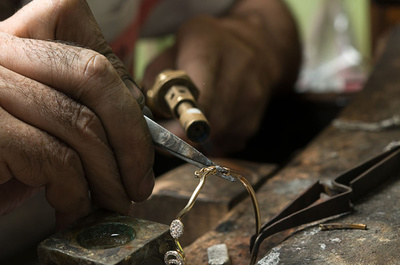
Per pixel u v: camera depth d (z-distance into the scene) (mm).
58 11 721
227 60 1535
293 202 740
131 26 1632
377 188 827
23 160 661
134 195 740
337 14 2711
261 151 1641
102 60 667
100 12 1421
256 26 1894
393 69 1684
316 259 642
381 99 1398
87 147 682
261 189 945
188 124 739
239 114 1569
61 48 683
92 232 657
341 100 1722
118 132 682
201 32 1570
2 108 665
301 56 2035
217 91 1461
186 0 2047
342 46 2711
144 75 1609
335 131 1206
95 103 671
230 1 2014
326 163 1029
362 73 2559
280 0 2076
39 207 1905
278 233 760
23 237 1877
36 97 666
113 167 708
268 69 1755
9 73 675
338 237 689
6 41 697
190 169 1100
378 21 2965
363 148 1085
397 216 732
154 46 2539
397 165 877
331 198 737
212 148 1566
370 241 670
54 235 639
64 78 667
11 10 1186
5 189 836
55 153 675
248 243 770
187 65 1440
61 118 668
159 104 840
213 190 977
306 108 1751
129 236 651
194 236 968
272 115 1751
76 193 708
